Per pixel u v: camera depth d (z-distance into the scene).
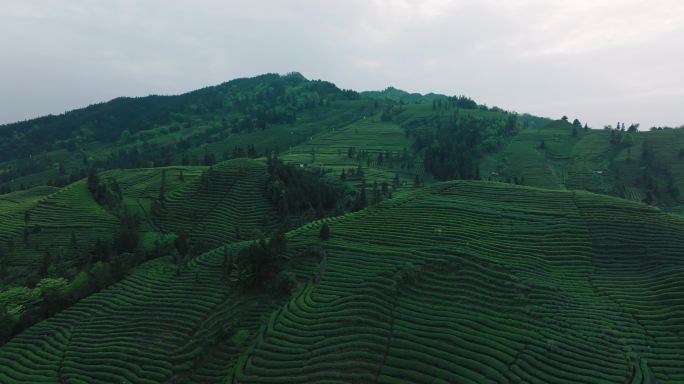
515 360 53.94
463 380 50.19
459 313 63.66
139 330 73.06
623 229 89.19
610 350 57.50
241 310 74.12
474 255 78.62
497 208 104.00
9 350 72.38
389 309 64.94
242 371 58.09
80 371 64.62
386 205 111.31
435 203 108.25
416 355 54.66
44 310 83.38
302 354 58.00
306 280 78.50
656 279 75.06
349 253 83.88
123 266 95.06
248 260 79.75
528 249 84.31
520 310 64.81
